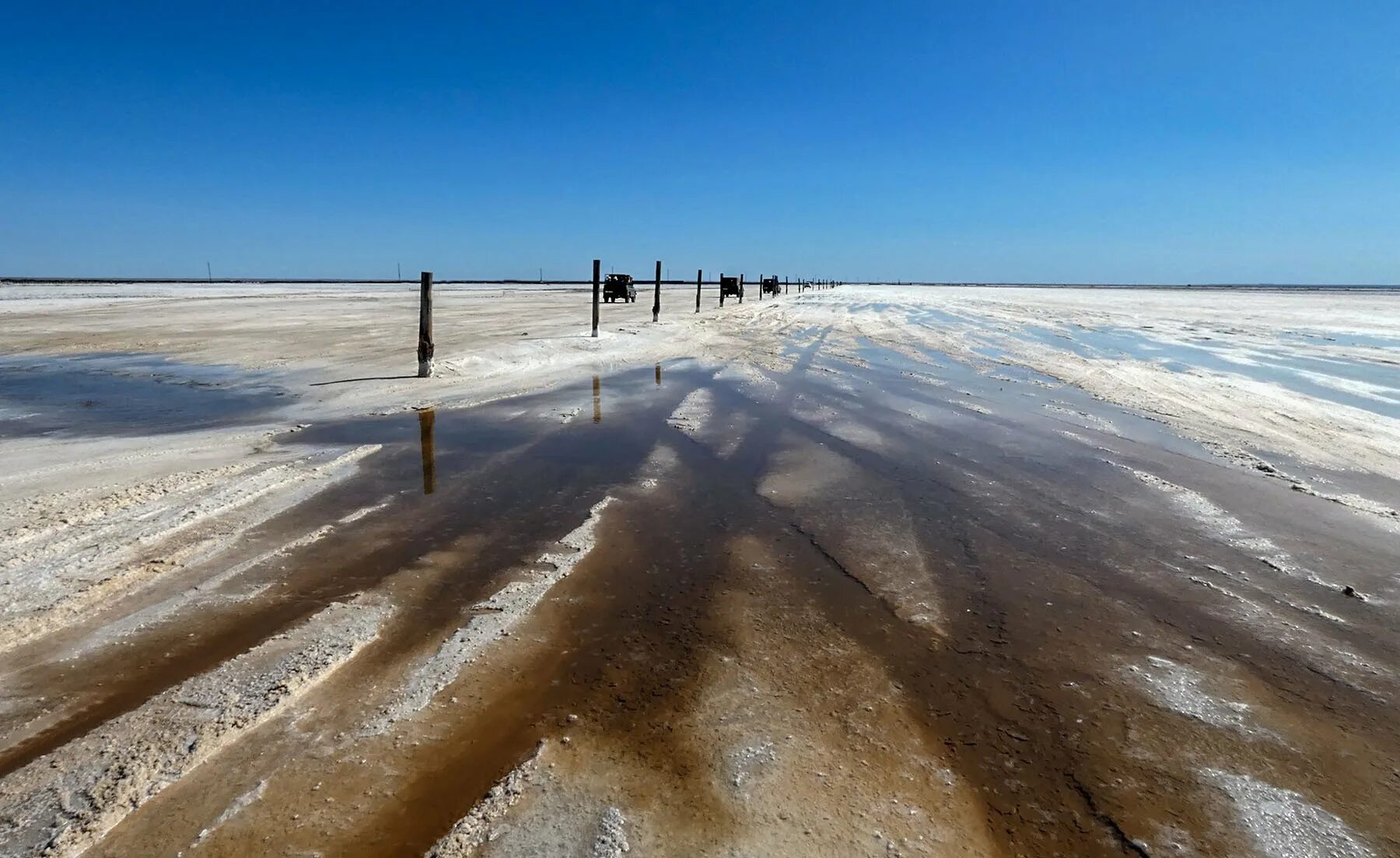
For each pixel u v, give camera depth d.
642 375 12.16
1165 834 2.29
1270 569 4.34
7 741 2.59
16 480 5.73
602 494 5.71
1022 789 2.47
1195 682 3.14
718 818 2.30
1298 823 2.33
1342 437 7.63
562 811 2.31
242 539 4.60
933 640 3.48
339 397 9.82
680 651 3.35
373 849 2.14
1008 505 5.51
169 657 3.17
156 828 2.21
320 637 3.38
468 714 2.82
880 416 8.77
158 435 7.55
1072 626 3.63
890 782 2.50
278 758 2.53
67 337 18.27
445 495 5.63
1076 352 15.94
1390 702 3.00
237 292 58.59
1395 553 4.58
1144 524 5.11
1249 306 43.00
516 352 13.55
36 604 3.60
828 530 4.96
